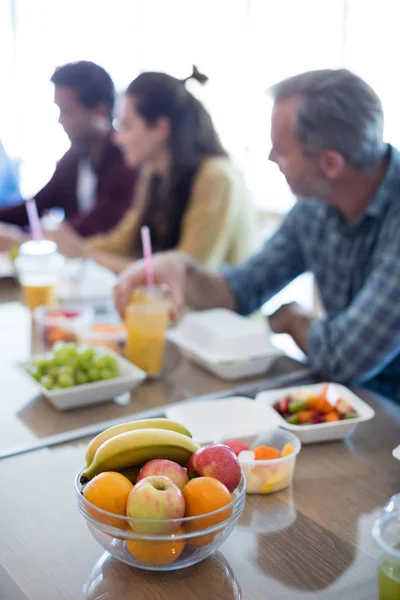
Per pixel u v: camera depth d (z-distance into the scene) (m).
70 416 1.22
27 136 5.07
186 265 1.80
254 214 2.54
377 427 1.20
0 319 1.76
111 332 1.53
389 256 1.47
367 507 0.94
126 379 1.28
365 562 0.82
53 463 1.05
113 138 2.91
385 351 1.44
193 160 2.36
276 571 0.81
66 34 4.95
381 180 1.56
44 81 4.99
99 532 0.77
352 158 1.48
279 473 0.97
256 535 0.88
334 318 1.54
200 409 1.15
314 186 1.56
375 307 1.44
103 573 0.80
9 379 1.38
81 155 3.01
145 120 2.30
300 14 3.88
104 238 2.63
